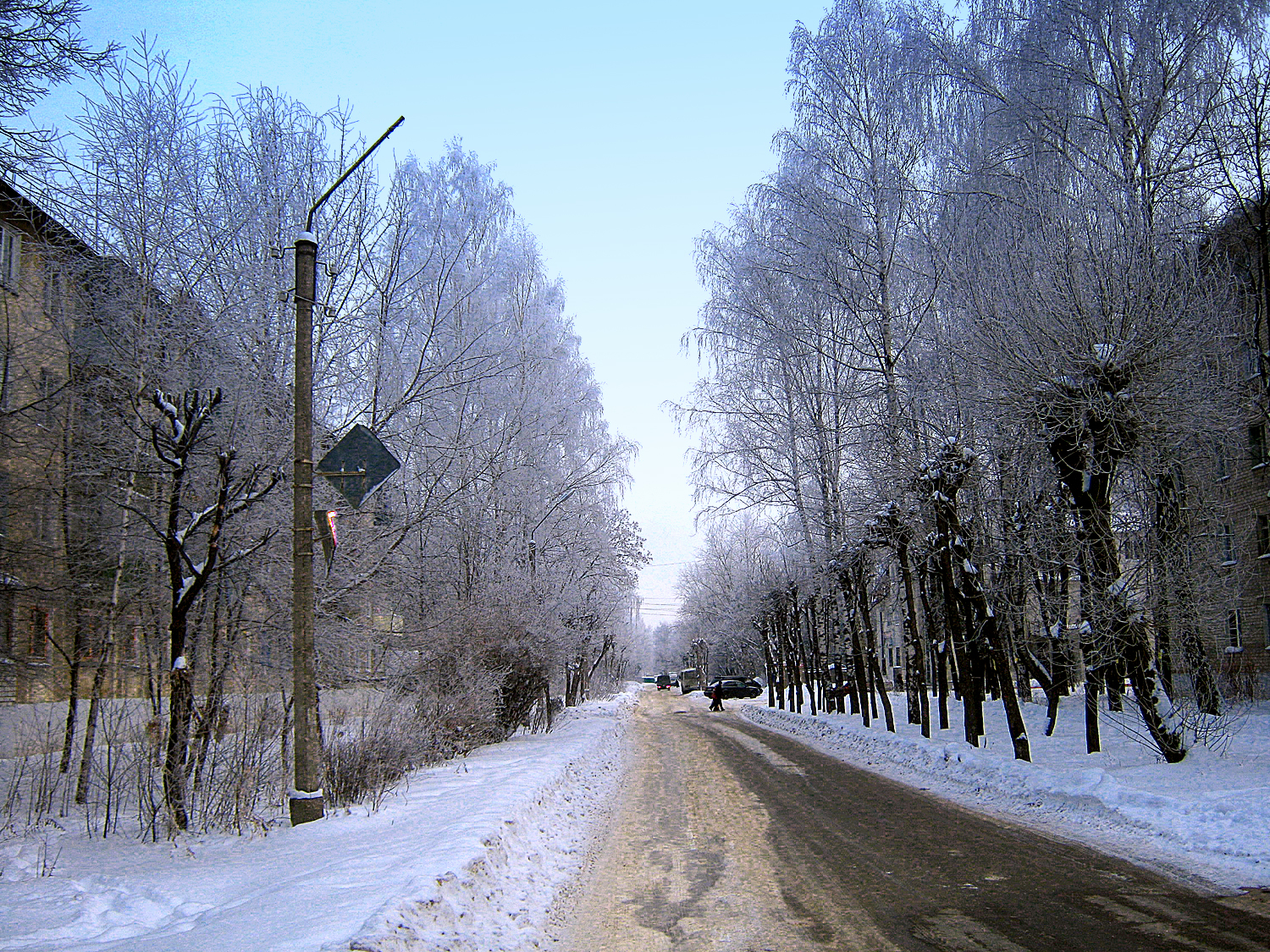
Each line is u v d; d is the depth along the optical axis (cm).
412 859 728
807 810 1261
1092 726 1538
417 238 1655
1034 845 943
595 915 721
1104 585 1409
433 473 1602
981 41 1995
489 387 1902
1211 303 1350
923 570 2211
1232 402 1474
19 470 1329
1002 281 1442
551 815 1129
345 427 1388
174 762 1019
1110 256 1352
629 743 2648
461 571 2084
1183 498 1678
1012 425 1462
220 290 1234
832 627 3944
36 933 634
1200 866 809
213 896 718
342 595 1344
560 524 2664
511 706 2134
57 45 996
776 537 3228
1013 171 1853
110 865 861
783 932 658
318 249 1355
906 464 1783
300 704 988
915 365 1888
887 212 2161
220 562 1174
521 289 2567
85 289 1205
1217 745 1429
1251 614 2541
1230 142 1706
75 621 1348
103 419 1185
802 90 2278
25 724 1401
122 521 1272
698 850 991
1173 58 1752
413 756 1473
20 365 1244
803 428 2555
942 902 721
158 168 1242
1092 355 1323
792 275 2327
